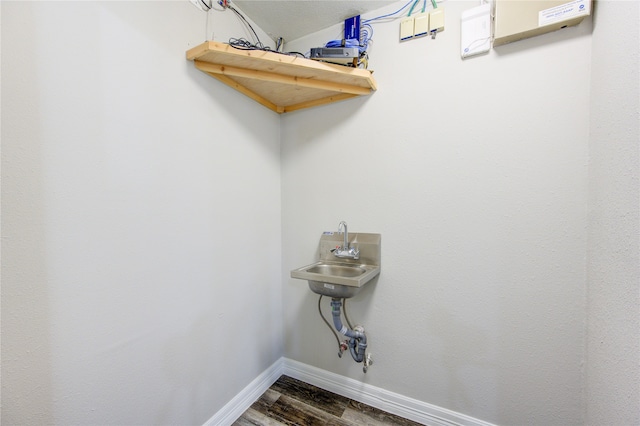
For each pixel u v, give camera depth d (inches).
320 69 52.1
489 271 51.4
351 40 53.9
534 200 47.6
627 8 32.8
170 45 44.7
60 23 31.5
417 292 58.0
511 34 46.1
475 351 53.0
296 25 66.4
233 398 58.5
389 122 60.0
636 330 29.7
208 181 52.2
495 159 50.3
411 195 58.1
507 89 49.0
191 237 48.8
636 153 30.4
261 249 67.5
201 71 50.4
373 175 62.1
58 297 31.8
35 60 29.6
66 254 32.3
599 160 39.5
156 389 42.9
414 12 57.4
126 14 38.4
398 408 60.0
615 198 34.9
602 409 37.6
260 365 67.3
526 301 48.7
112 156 36.8
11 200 28.2
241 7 59.9
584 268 44.3
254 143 64.9
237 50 46.4
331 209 67.5
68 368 32.7
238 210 60.0
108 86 36.2
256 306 65.9
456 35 53.1
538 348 47.9
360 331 62.5
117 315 37.7
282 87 59.7
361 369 64.9
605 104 37.9
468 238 53.0
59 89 31.5
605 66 38.2
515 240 49.2
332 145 67.0
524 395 49.2
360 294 64.1
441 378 56.1
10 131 28.0
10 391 28.5
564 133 45.2
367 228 63.0
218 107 54.4
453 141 53.7
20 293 28.9
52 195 31.1
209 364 52.7
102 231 35.8
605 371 36.9
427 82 55.9
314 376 70.8
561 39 44.9
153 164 42.2
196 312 49.9
